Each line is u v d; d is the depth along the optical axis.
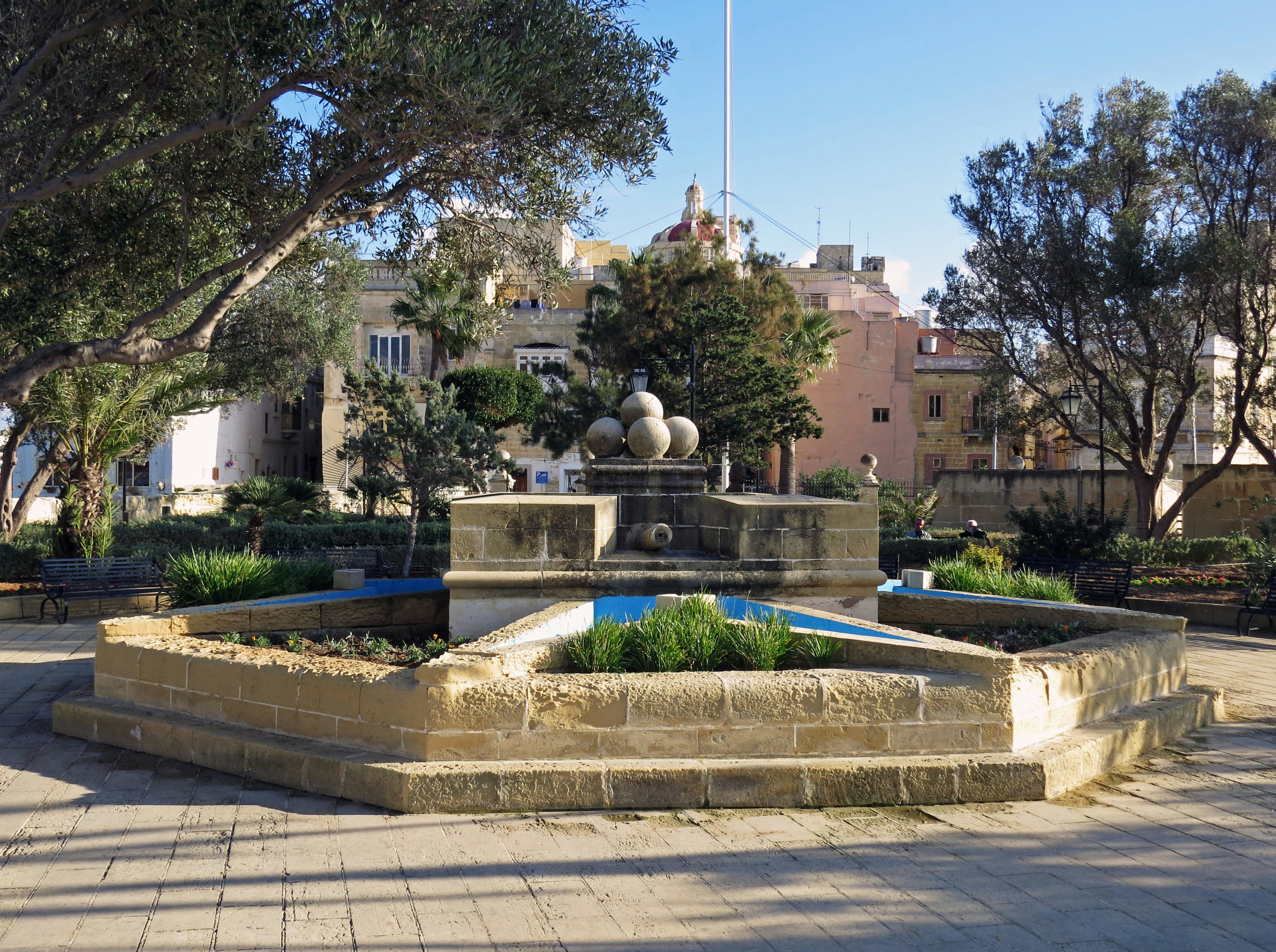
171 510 28.34
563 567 8.00
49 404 14.54
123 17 9.73
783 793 5.46
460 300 14.13
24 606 13.15
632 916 4.10
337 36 9.17
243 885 4.41
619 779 5.41
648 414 9.93
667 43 11.13
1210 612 13.51
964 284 20.95
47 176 11.51
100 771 6.20
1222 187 17.53
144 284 12.91
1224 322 17.94
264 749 5.98
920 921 4.07
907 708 5.74
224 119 9.51
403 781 5.36
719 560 8.22
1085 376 20.09
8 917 4.08
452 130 9.58
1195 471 22.05
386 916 4.10
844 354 42.75
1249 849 4.90
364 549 15.91
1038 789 5.62
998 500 26.27
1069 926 4.03
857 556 8.28
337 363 23.02
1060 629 8.15
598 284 29.05
